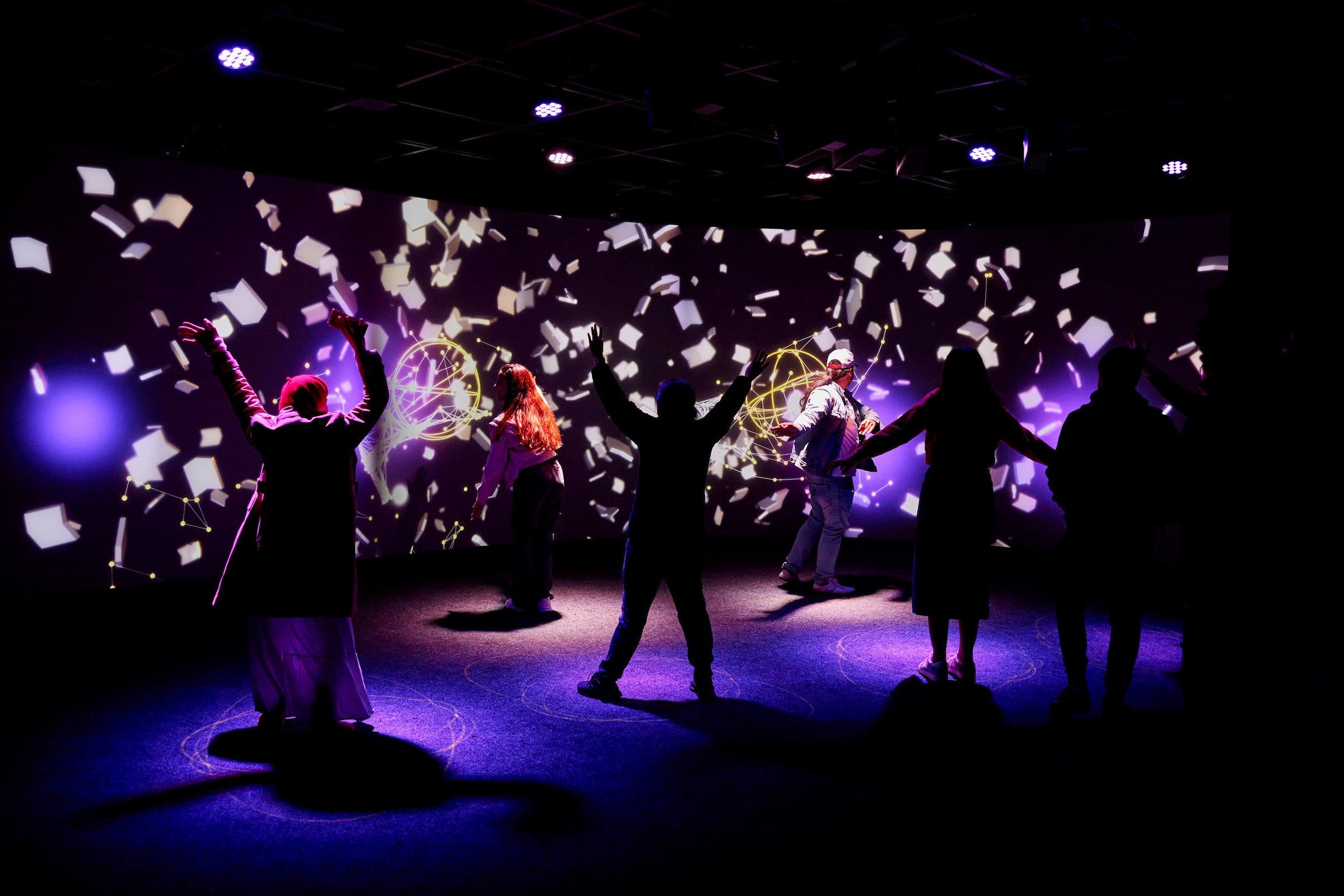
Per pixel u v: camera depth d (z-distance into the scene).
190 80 5.35
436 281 6.23
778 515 7.50
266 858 2.33
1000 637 4.68
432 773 2.89
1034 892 2.24
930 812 2.67
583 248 6.89
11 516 4.67
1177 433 3.27
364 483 5.99
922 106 4.99
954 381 3.70
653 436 3.54
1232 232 3.49
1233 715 2.61
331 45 4.97
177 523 5.26
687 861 2.37
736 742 3.21
